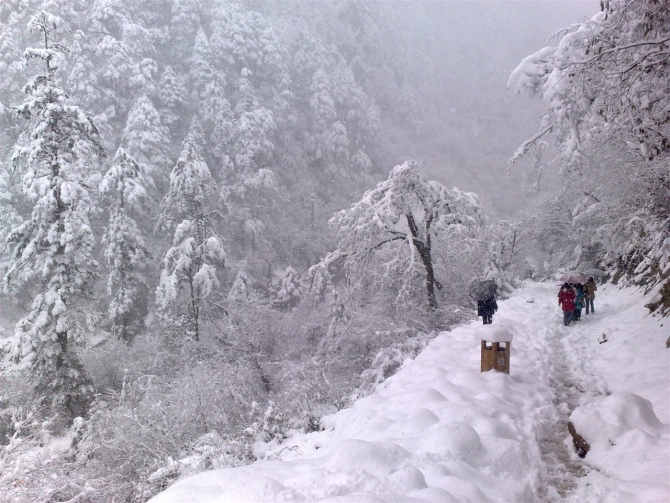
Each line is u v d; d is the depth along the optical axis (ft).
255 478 12.55
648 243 42.75
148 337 85.15
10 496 30.94
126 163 94.27
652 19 28.78
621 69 28.89
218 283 85.76
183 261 86.69
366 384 40.86
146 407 44.27
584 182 61.93
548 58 42.86
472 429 16.17
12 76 139.44
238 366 57.06
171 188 99.55
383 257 71.61
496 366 25.86
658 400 21.06
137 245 97.04
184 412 38.14
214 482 13.44
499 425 17.67
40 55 60.75
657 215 40.88
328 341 58.44
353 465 14.08
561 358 31.86
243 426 33.45
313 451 20.36
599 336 36.24
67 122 62.28
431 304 67.62
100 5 164.14
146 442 36.14
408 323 61.21
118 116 152.66
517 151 49.62
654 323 34.17
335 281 150.61
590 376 27.58
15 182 119.85
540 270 97.19
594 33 33.19
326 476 13.16
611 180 50.08
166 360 72.33
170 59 194.90
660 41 27.30
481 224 75.20
